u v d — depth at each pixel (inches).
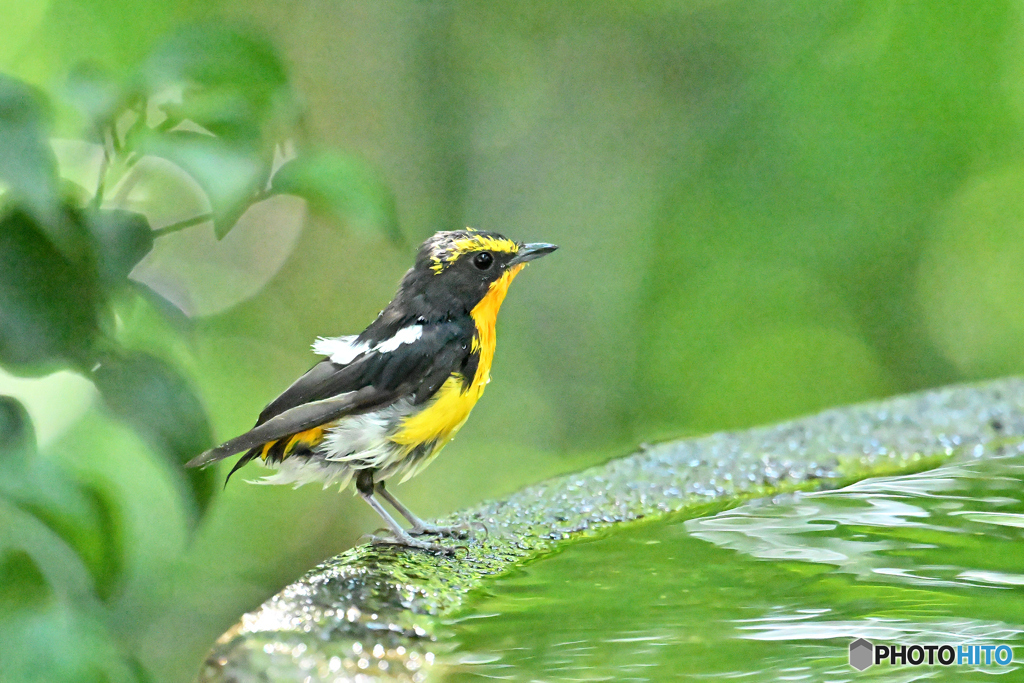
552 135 783.7
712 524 268.8
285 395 301.3
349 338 312.2
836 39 748.6
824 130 751.7
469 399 308.7
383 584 226.2
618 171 788.0
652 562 243.4
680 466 307.4
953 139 730.2
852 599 215.0
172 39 249.9
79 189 257.6
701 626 203.6
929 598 213.3
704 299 778.2
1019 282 746.8
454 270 310.0
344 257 743.1
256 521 671.8
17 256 240.1
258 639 193.8
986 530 253.3
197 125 266.8
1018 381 348.8
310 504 694.5
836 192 754.2
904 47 729.0
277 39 720.3
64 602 238.2
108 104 245.1
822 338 767.1
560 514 280.1
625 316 788.6
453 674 183.9
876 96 738.2
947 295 761.6
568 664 187.2
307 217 734.5
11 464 242.1
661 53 780.0
